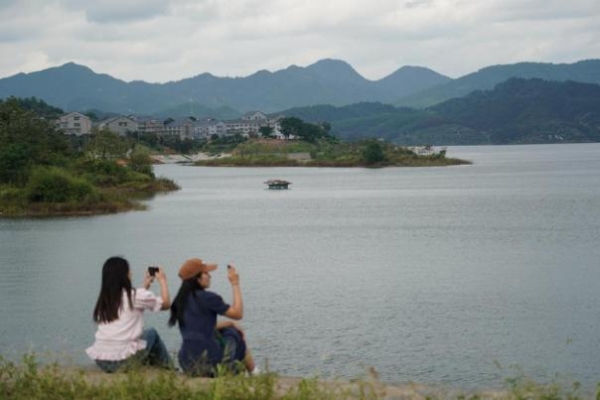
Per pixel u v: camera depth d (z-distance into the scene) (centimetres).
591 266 3800
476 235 5325
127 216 7131
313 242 5103
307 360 2078
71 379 1129
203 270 1200
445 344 2253
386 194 10000
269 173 16925
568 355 2119
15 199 7462
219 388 1011
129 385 1060
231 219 6881
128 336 1224
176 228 6062
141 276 3681
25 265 4034
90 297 3058
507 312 2709
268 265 4022
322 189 11281
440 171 16625
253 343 2269
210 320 1177
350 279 3503
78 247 4853
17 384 1119
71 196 7581
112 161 11238
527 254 4306
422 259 4175
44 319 2623
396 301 2936
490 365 2014
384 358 2094
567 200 8456
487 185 11544
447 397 1244
